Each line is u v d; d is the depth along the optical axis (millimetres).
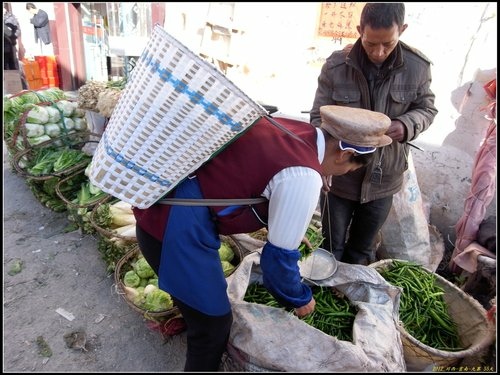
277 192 1204
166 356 2082
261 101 3662
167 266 1345
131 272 2266
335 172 1432
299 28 3344
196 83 1047
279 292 1396
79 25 7043
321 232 2383
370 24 1654
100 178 1246
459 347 1992
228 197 1271
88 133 3562
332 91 2053
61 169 3086
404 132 1883
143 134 1143
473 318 1985
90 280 2596
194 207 1297
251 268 1956
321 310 1891
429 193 3062
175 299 1419
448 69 2760
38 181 3283
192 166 1219
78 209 2809
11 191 3756
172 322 2064
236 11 3553
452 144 2871
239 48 3568
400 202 2525
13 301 2385
